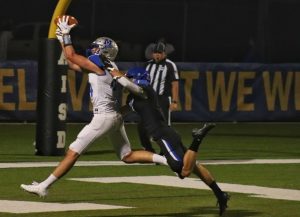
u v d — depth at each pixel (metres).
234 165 29.95
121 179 26.02
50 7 55.09
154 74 29.72
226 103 47.56
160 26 57.31
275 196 23.19
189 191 23.83
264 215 20.42
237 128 44.94
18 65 44.41
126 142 20.77
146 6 56.94
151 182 25.44
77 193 23.31
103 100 20.31
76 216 19.92
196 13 58.47
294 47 59.72
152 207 21.36
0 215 19.84
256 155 33.44
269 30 58.47
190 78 46.75
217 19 58.81
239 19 58.94
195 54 58.47
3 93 44.38
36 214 20.05
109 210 20.81
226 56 59.00
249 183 25.59
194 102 46.94
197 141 19.44
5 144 36.09
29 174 27.00
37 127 32.09
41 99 31.84
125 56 56.09
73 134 40.56
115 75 19.94
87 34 55.56
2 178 26.03
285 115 48.66
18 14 54.59
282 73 48.53
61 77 31.70
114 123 20.39
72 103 44.94
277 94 48.47
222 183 25.50
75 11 55.44
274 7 59.09
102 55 20.36
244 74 47.81
